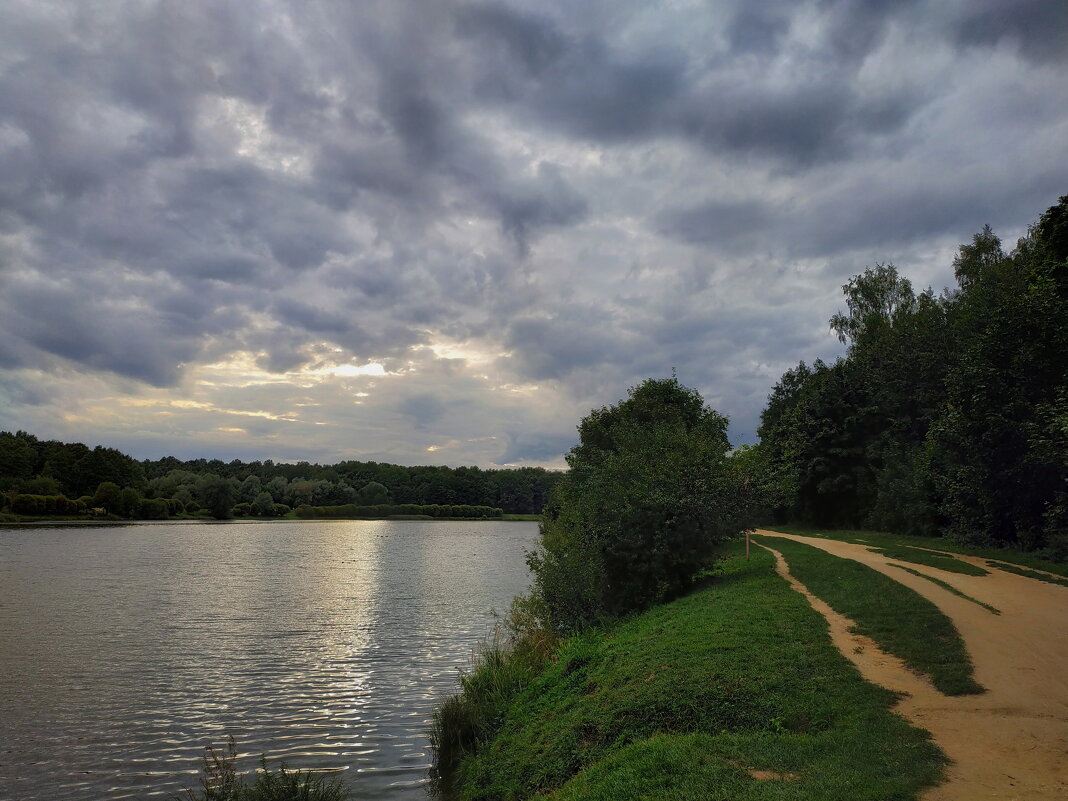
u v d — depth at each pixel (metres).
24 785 13.40
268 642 26.33
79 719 17.17
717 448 27.11
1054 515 27.28
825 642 14.31
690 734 10.55
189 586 42.09
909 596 17.97
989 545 31.44
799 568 25.38
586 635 20.86
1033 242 41.56
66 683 20.31
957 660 12.77
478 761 13.34
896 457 46.62
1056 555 25.86
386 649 25.28
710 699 11.55
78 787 13.33
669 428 31.80
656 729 11.22
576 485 35.88
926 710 10.59
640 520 23.22
